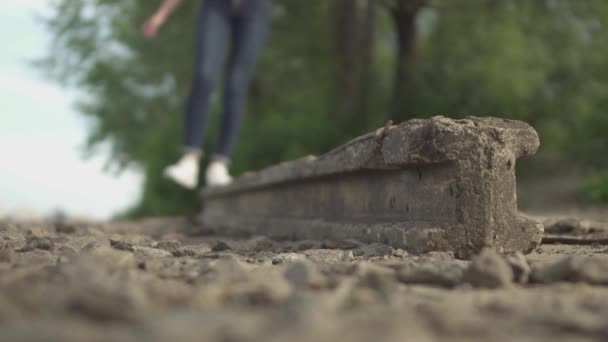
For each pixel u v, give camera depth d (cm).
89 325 126
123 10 1800
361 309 150
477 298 175
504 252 293
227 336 113
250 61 693
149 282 186
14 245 314
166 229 676
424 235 291
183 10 1469
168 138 1191
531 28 1333
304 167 451
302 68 1656
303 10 1550
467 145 289
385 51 1800
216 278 195
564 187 1218
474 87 1278
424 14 1531
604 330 130
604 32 1358
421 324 133
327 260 282
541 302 167
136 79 2009
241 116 705
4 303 138
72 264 204
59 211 995
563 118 1367
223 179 718
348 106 1402
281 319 123
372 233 345
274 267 244
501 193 293
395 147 312
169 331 114
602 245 363
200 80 661
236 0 670
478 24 1359
